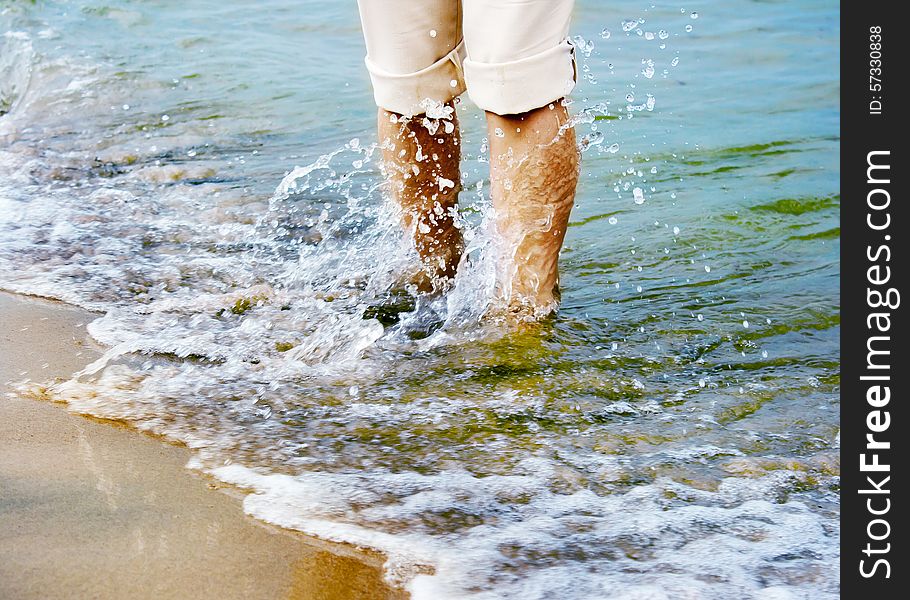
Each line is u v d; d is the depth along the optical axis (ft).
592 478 5.73
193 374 6.91
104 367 6.95
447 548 4.98
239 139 13.65
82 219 10.37
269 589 4.57
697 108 14.85
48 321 7.75
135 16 20.47
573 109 14.73
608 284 8.86
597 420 6.46
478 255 8.43
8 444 5.81
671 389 6.93
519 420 6.41
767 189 11.37
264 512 5.22
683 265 9.34
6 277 8.62
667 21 20.34
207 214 10.69
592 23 20.13
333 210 10.85
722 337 7.81
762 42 18.90
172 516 5.13
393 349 7.43
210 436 6.05
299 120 14.49
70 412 6.26
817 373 7.20
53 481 5.41
